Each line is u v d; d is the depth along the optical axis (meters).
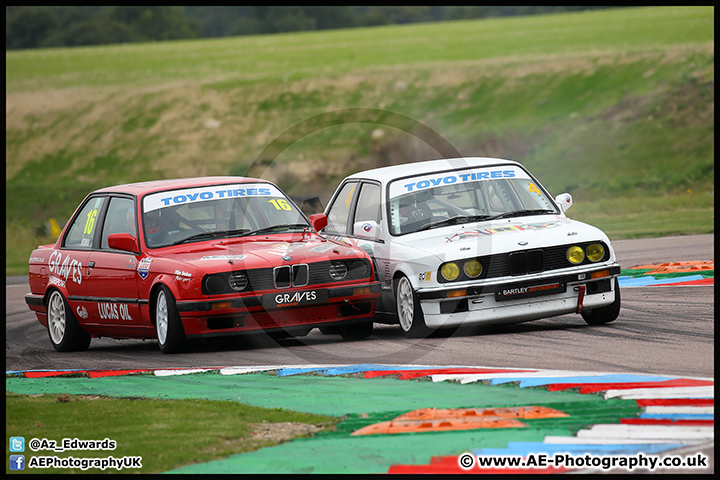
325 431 19.12
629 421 18.58
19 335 42.53
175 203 34.75
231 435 18.97
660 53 155.50
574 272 31.14
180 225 34.00
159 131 181.88
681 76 138.12
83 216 37.38
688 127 122.31
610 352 26.53
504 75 173.75
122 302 33.62
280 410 21.17
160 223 33.94
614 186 107.62
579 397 20.92
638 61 155.12
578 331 30.97
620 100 141.00
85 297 35.28
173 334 31.14
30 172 177.12
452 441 17.86
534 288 30.77
